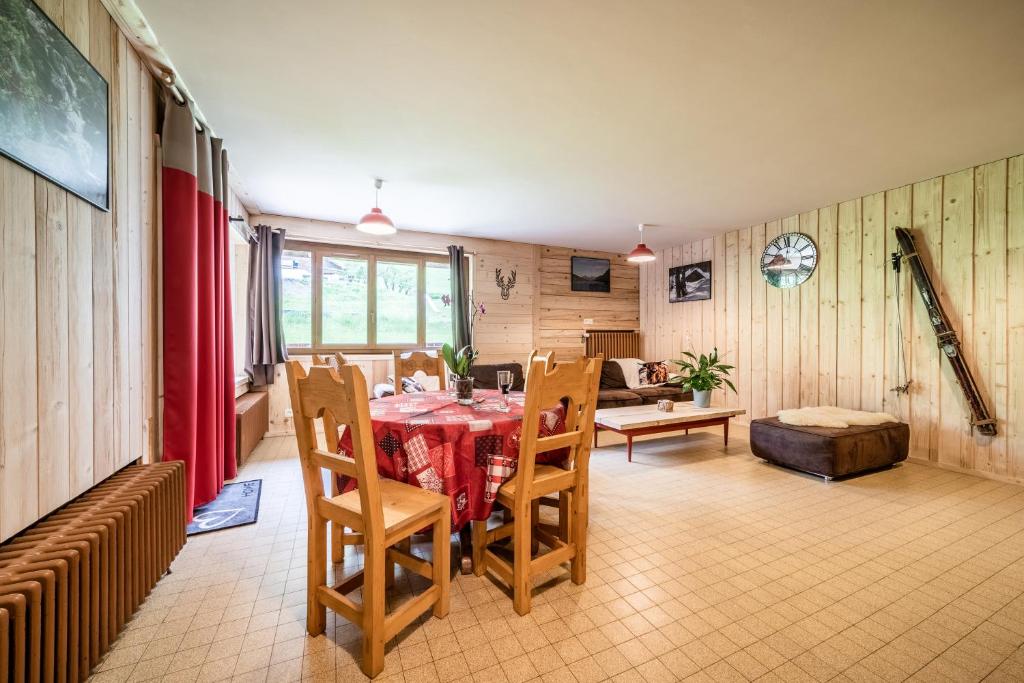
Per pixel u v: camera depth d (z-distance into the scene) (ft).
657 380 18.10
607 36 5.91
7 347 3.67
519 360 18.93
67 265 4.54
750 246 16.19
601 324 20.90
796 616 5.10
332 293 15.85
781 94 7.33
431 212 14.42
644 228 16.56
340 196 12.74
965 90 7.18
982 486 9.61
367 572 4.16
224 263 8.86
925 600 5.41
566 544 5.98
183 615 5.05
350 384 3.95
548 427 6.34
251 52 6.28
